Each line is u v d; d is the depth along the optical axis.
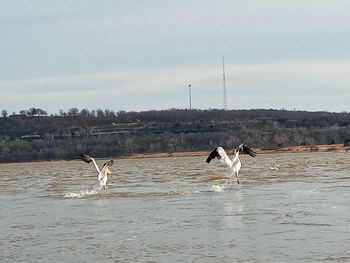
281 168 69.69
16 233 26.95
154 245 22.86
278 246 21.64
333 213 28.22
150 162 120.12
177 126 193.25
